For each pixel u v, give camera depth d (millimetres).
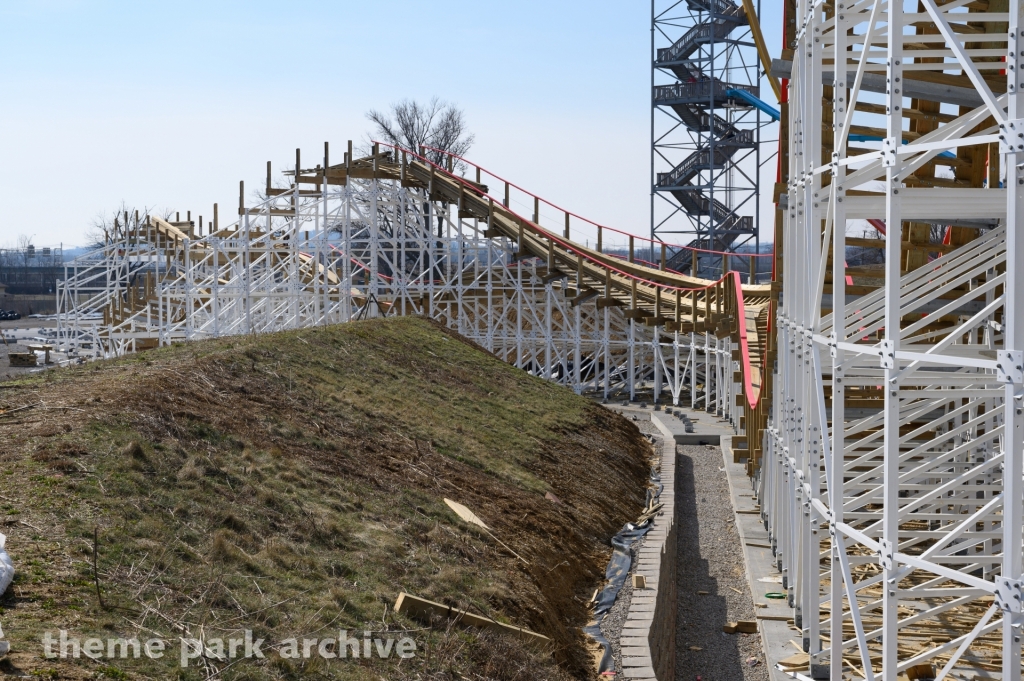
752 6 17984
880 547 10641
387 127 71500
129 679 7617
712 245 56562
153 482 11922
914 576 17359
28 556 9242
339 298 46719
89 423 13109
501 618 12141
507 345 49281
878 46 15664
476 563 13703
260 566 10742
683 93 57375
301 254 55062
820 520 14234
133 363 18266
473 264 48906
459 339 33688
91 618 8422
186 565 10094
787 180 18156
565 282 43344
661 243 45469
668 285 40906
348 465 15906
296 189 44375
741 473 27922
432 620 10938
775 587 17828
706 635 16406
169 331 46062
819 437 14523
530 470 20953
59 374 16828
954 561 12898
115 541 10047
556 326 51656
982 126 16562
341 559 11828
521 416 25953
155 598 9156
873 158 10906
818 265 14367
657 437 33844
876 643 14352
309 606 10148
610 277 40844
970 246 15438
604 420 30469
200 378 17250
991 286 13398
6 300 107125
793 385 16734
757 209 58344
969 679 12953
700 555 20750
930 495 14406
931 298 14492
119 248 68000
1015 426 8680
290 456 15109
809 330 14562
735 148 58344
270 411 17172
